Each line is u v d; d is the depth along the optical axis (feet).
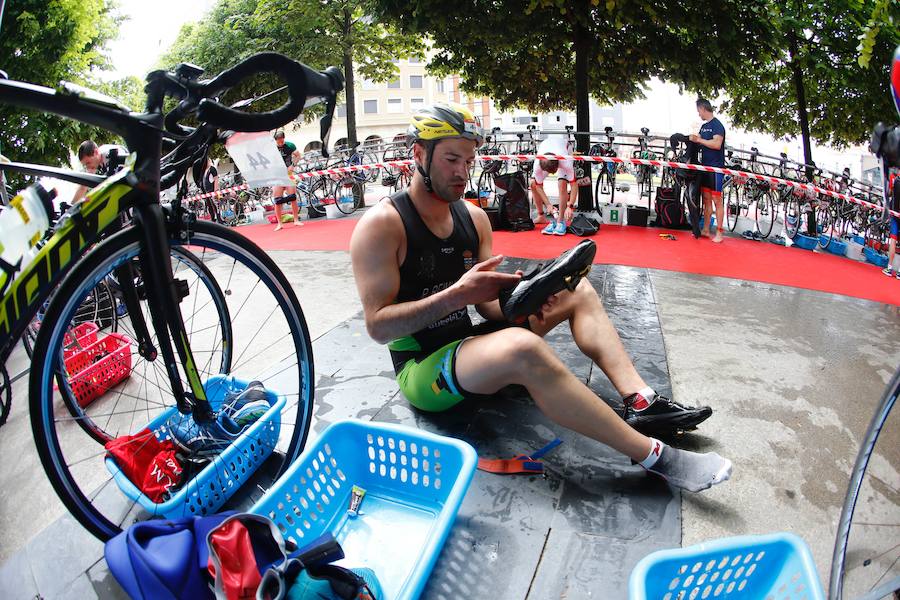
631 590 3.74
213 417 5.44
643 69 27.94
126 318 10.71
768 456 6.46
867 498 5.76
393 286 5.85
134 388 8.55
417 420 7.08
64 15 30.17
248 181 4.79
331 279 14.88
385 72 41.88
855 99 28.37
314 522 5.24
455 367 5.84
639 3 20.94
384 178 32.73
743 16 22.09
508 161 27.91
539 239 20.45
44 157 30.89
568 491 5.72
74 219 3.98
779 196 24.12
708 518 5.40
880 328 11.18
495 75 31.12
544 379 5.35
